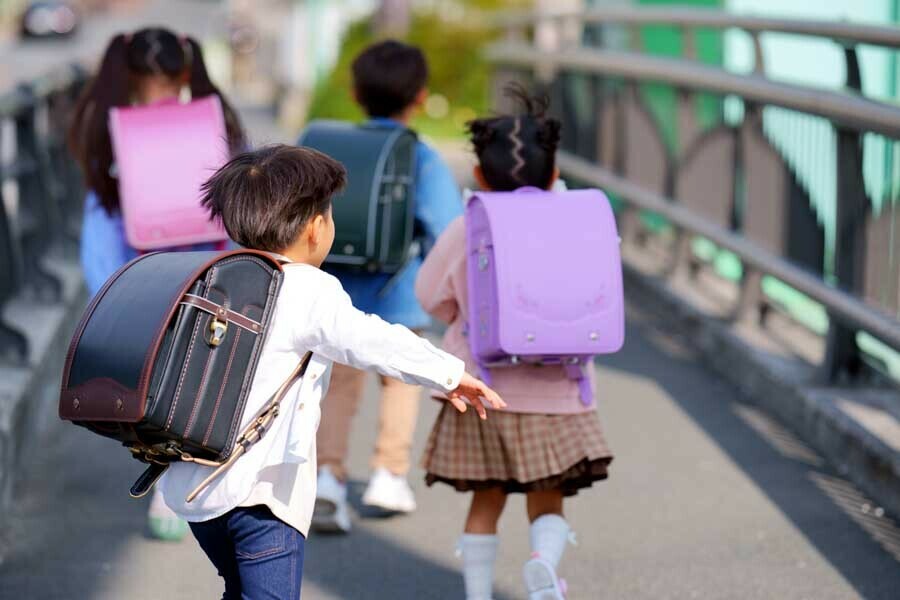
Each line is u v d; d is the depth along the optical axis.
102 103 10.82
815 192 14.98
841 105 12.93
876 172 13.26
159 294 6.69
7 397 13.34
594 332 8.61
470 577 9.28
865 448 12.70
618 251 8.73
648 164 21.86
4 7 116.06
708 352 17.48
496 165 9.38
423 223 11.27
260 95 72.50
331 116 46.19
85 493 13.04
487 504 9.34
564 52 26.08
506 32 34.97
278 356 6.91
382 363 6.93
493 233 8.67
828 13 19.17
